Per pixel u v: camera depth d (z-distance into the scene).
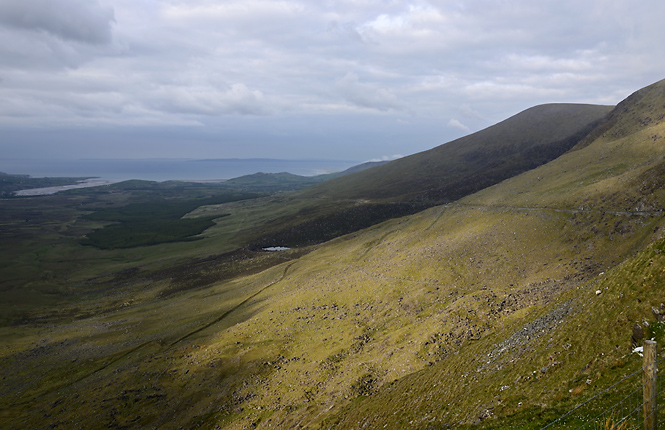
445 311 71.31
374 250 155.50
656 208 78.00
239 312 121.50
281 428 54.50
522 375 29.70
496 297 71.50
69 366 99.75
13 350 114.31
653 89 195.00
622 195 91.00
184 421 65.19
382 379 56.84
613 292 29.80
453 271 100.94
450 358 49.62
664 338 22.19
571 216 98.06
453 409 31.97
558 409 22.42
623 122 187.62
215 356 85.06
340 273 135.25
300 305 109.69
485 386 32.56
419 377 48.38
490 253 102.62
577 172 137.50
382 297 98.81
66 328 135.38
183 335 109.19
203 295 155.12
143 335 116.38
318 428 48.69
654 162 102.38
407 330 71.69
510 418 24.53
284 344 86.81
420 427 32.75
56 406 77.56
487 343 45.69
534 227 104.44
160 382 78.12
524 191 148.88
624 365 22.64
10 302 168.50
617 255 75.19
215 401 68.94
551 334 33.28
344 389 57.81
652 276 27.33
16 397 85.81
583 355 26.52
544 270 83.44
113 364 95.56
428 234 147.25
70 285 195.75
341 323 91.38
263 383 71.81
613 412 18.56
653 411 14.42
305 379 68.31
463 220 144.00
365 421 43.09
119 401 73.31
